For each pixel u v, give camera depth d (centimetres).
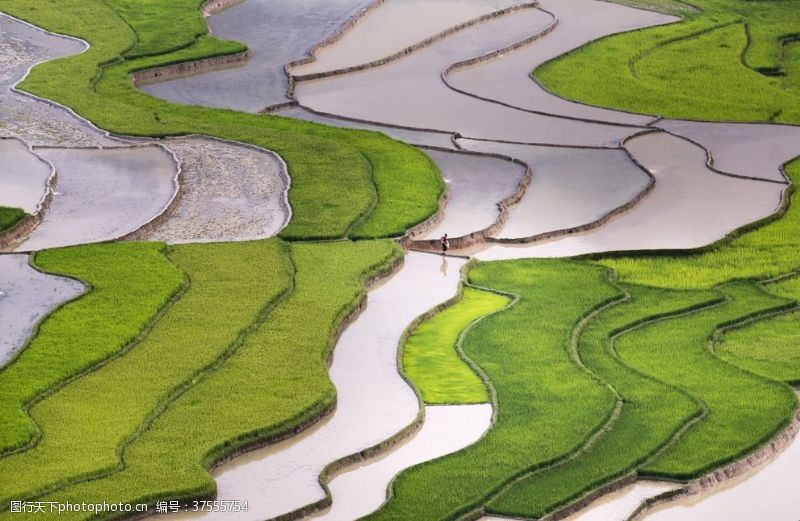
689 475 5772
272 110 11125
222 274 7569
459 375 6656
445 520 5303
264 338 6800
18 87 11331
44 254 7794
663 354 6981
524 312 7375
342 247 8100
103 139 10119
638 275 8025
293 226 8369
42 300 7194
